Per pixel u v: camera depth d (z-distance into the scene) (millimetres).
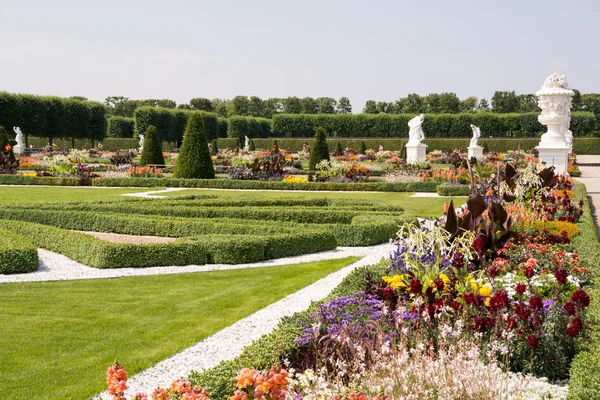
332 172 26109
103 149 65625
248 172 26250
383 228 11695
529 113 63812
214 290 8195
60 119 54531
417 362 3957
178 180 24750
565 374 4801
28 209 13750
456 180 23094
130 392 4918
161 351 5832
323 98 87938
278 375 3199
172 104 96500
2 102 50438
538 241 8734
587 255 8070
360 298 5949
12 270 9219
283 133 75000
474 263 7375
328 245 11016
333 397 3625
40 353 5777
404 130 67312
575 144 58688
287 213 13688
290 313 6965
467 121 65312
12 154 28234
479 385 3791
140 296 7898
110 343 6070
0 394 4836
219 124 76875
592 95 71625
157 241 11180
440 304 5148
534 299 4930
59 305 7457
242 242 9891
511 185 11375
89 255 9773
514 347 4934
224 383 4277
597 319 5297
